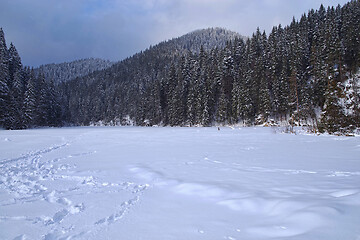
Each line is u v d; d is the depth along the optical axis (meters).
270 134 23.48
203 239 2.67
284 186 4.59
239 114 44.62
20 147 13.50
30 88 45.28
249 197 3.88
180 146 13.70
